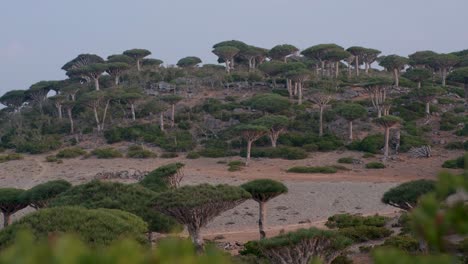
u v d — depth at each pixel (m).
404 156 91.31
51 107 142.12
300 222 55.91
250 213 60.66
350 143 98.81
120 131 116.81
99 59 178.62
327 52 140.62
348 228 43.78
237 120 115.94
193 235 39.03
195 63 171.25
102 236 24.56
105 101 129.50
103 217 26.28
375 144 95.62
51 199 48.16
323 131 106.44
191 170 90.25
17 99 148.00
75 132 124.94
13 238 24.08
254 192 45.91
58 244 4.03
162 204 37.84
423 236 4.74
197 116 120.81
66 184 52.12
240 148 103.69
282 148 98.06
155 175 57.94
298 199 67.69
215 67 164.25
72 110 137.88
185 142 108.06
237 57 169.00
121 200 42.91
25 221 25.48
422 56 141.88
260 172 86.94
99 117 126.00
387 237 41.59
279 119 98.38
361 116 100.12
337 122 108.75
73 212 26.16
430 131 102.12
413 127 102.00
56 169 97.00
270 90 135.38
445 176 4.89
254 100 112.81
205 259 4.59
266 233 50.31
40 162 104.25
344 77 142.50
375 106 111.62
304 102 120.56
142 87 143.50
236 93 135.75
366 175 82.12
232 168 89.25
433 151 92.44
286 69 128.88
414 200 38.28
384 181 77.50
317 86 127.81
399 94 122.25
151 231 42.28
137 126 118.69
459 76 114.38
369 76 144.88
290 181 79.56
